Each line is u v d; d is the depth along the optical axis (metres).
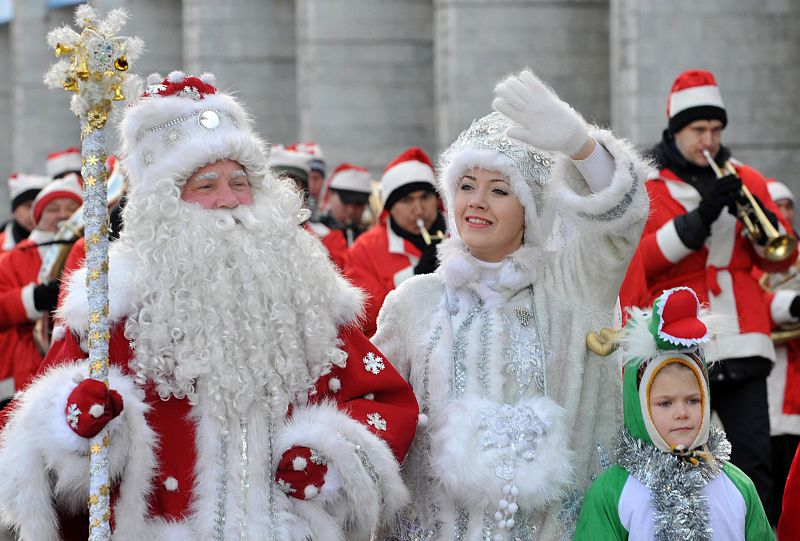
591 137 6.34
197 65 35.25
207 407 6.05
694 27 18.59
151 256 6.10
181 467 6.04
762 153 18.64
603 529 6.28
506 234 6.56
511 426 6.28
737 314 10.52
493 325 6.54
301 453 6.04
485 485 6.21
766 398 10.55
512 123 6.58
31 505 5.91
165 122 6.20
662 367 6.28
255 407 6.14
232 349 6.07
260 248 6.21
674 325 6.20
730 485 6.38
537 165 6.52
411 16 29.30
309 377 6.28
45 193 13.31
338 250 12.47
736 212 10.53
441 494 6.44
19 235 15.62
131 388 5.97
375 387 6.38
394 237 12.10
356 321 6.52
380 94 29.31
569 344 6.54
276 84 35.59
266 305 6.18
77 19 5.90
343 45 29.22
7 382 12.70
